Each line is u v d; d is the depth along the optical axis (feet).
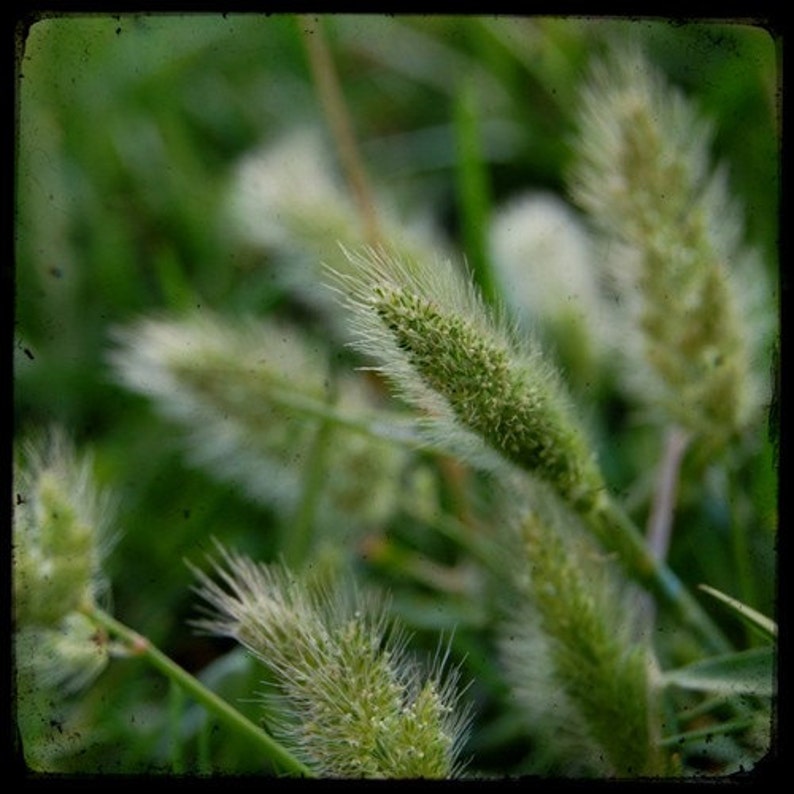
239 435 0.89
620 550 0.76
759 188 1.02
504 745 0.86
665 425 0.86
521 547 0.74
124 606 0.95
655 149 0.82
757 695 0.73
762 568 0.83
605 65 1.10
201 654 0.95
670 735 0.75
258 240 0.97
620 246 0.83
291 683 0.69
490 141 1.19
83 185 1.19
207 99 1.33
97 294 1.13
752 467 0.85
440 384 0.71
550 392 0.73
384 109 1.29
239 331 0.93
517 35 1.19
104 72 1.25
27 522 0.73
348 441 0.89
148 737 0.83
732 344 0.82
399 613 0.89
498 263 0.94
